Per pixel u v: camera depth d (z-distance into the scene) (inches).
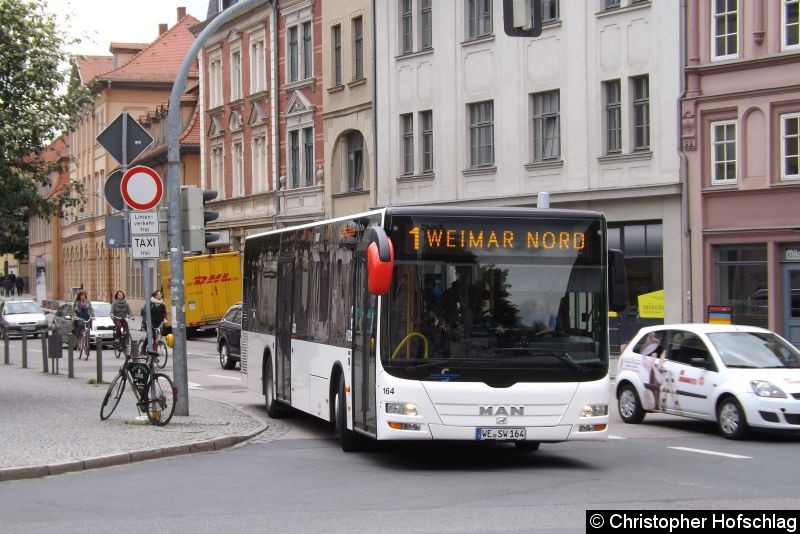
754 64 1285.7
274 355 858.1
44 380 1198.9
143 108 3526.1
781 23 1269.7
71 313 1892.2
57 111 946.7
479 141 1670.8
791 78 1254.9
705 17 1337.4
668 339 814.5
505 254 593.0
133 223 761.6
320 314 728.3
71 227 4065.0
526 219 597.0
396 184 1829.5
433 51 1742.1
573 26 1498.5
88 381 1150.3
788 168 1263.5
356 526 429.7
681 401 782.5
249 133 2438.5
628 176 1425.9
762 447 694.5
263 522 441.1
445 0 1711.4
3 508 479.8
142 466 610.5
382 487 533.0
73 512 468.8
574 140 1497.3
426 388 574.2
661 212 1392.7
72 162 1005.8
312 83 2133.4
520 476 568.4
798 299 1254.3
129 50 3848.4
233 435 715.4
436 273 586.6
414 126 1788.9
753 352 764.6
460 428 573.9
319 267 734.5
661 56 1382.9
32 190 936.3
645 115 1417.3
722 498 490.6
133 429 739.4
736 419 728.3
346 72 1996.8
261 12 2352.4
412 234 588.4
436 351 579.5
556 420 580.4
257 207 2394.2
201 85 2721.5
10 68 929.5
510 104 1595.7
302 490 524.7
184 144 2819.9
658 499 488.4
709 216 1336.1
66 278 4212.6
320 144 2105.1
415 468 601.0
